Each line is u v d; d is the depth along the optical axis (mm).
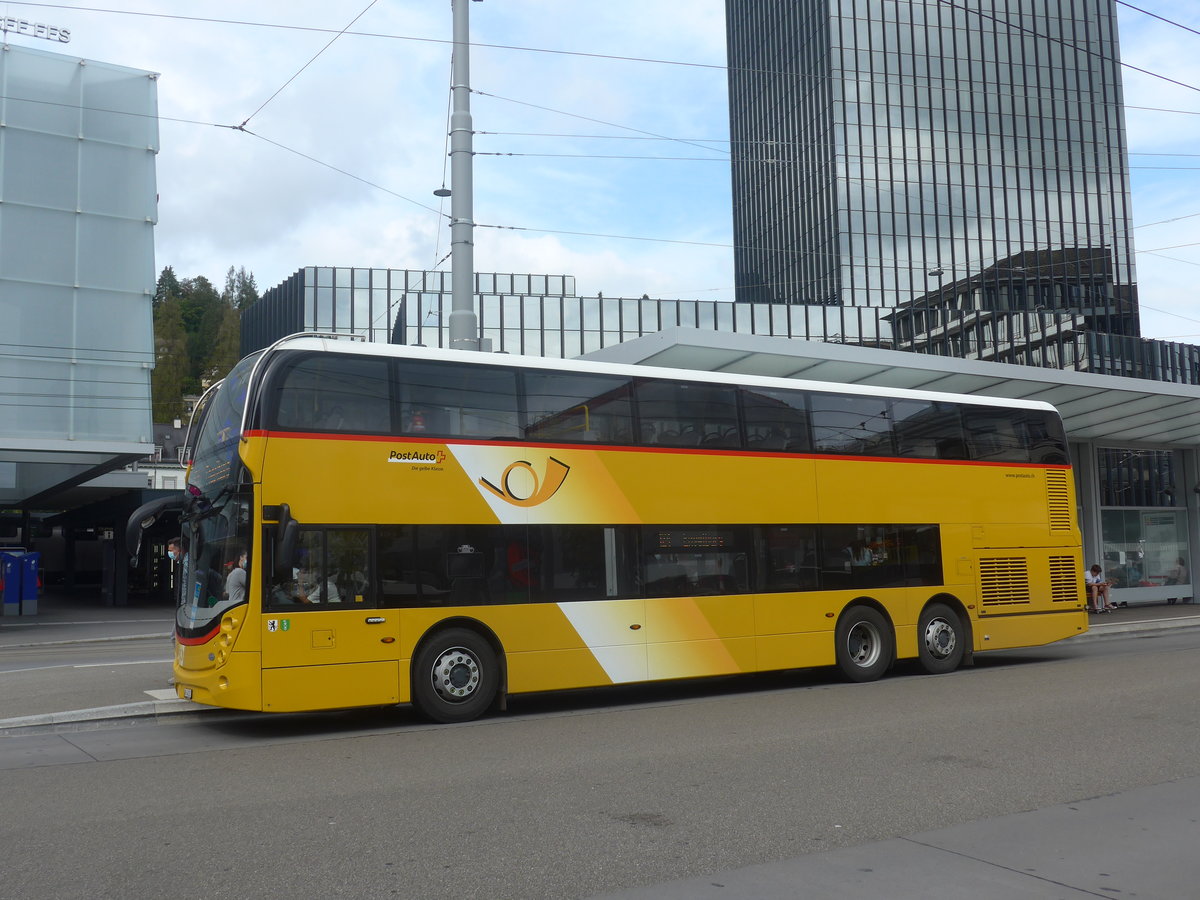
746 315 72875
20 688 15234
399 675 11852
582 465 13375
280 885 5801
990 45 86938
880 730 10953
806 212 87000
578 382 13578
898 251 83312
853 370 22047
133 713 12539
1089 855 6383
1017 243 85625
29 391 33375
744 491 14680
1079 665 17328
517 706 13797
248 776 8992
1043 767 8930
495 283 82312
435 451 12383
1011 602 17297
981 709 12367
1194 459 33500
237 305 134500
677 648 13758
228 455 11633
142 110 35812
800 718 11984
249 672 11031
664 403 14227
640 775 8758
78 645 28219
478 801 7848
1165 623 25531
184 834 6941
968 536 16984
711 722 11812
